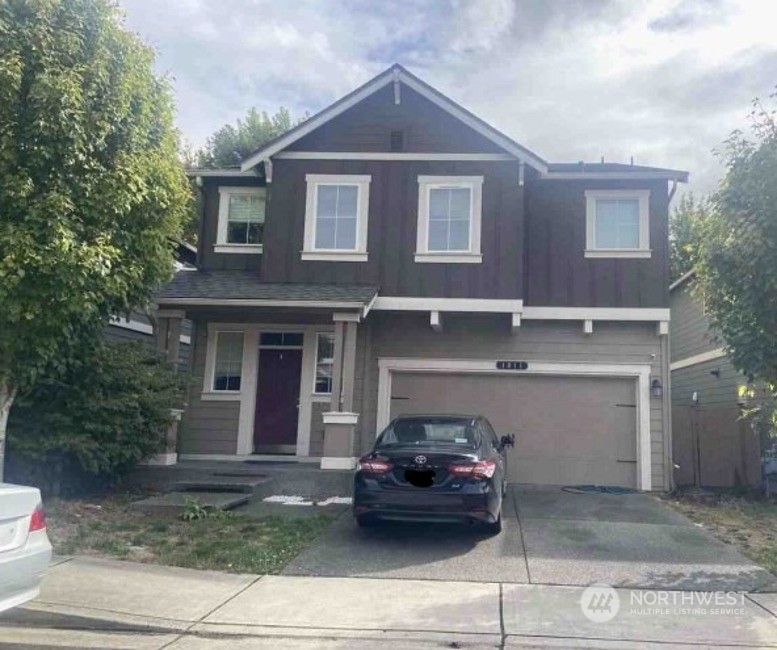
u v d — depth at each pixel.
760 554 8.18
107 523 9.13
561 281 14.26
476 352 14.40
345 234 14.20
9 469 10.42
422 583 6.92
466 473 8.31
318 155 14.38
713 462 15.71
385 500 8.30
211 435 14.46
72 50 8.59
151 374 11.41
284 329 14.71
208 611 6.05
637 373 14.09
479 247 13.84
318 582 6.93
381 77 14.10
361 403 14.29
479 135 14.14
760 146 8.27
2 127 8.18
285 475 12.13
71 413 10.37
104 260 8.55
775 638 5.56
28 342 8.90
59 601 6.10
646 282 14.09
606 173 14.20
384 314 14.49
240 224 15.19
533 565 7.56
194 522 9.40
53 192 8.27
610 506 11.38
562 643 5.43
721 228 8.66
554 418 14.25
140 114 9.36
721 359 16.67
